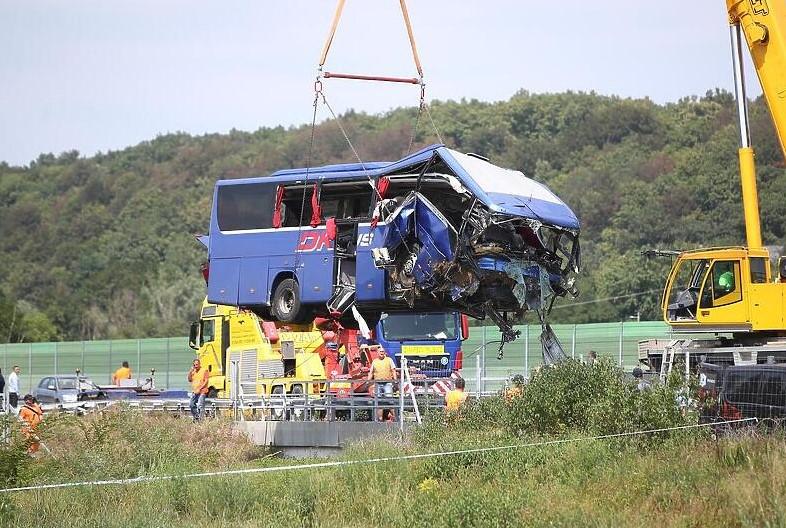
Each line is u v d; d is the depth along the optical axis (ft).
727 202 579.07
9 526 135.44
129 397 296.10
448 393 190.29
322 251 215.10
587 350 310.65
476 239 182.19
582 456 142.10
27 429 170.71
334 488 145.18
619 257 529.86
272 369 243.40
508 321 194.08
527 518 118.32
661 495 122.52
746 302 220.02
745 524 106.32
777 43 205.16
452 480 143.95
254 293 224.74
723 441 138.41
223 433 212.02
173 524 135.13
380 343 247.50
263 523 133.80
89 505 149.48
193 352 410.52
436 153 191.42
